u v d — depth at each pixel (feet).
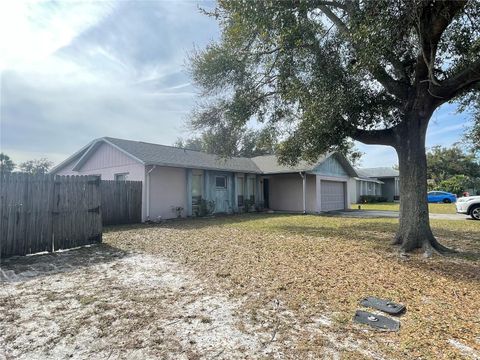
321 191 63.72
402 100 23.36
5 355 8.87
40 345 9.44
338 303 12.72
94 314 11.68
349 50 22.75
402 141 23.27
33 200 22.40
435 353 8.86
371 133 25.11
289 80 26.03
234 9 21.15
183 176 50.67
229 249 23.36
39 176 22.77
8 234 21.12
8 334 10.13
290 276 16.35
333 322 10.95
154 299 13.20
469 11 19.51
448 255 20.83
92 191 25.99
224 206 57.88
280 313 11.73
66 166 58.70
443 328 10.46
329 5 22.02
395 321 11.02
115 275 16.80
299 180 64.18
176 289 14.47
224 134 37.14
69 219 24.29
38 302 12.89
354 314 11.63
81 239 24.97
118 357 8.77
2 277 16.51
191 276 16.49
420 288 14.48
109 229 35.73
